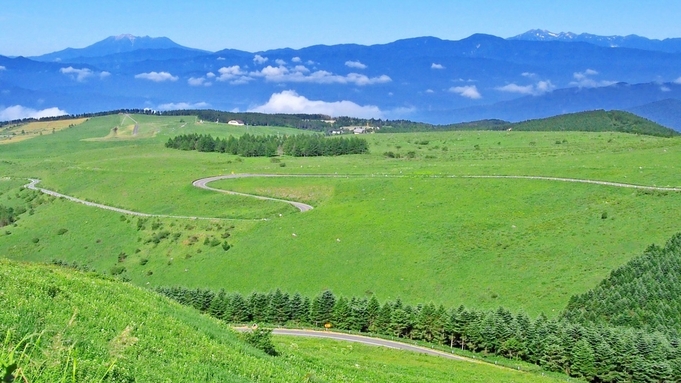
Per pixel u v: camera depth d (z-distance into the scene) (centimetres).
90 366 2469
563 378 8512
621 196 15162
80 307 3547
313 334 10625
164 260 16612
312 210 17800
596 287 10700
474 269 13050
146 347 3288
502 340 9569
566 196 15925
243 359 3822
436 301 12244
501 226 14875
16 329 2708
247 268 14912
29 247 19525
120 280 5422
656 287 9688
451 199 17038
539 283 11869
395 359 8500
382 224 15725
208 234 17500
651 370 7975
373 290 13012
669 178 16188
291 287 13700
